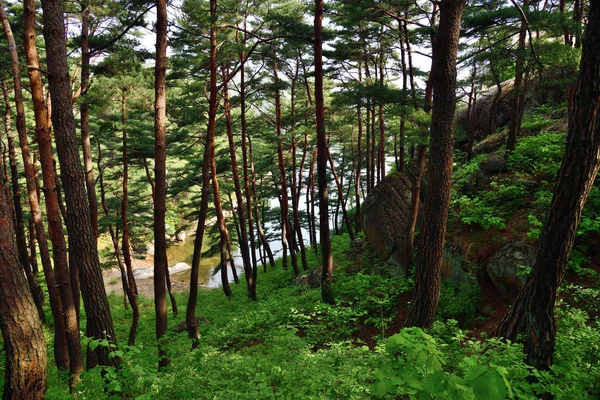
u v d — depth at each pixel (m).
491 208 10.78
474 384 2.30
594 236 8.60
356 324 10.65
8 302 4.32
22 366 4.40
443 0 6.33
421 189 13.69
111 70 12.23
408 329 2.94
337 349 4.98
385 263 13.15
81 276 7.09
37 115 7.50
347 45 15.61
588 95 4.64
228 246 19.95
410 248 11.68
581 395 4.18
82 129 11.51
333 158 31.23
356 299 11.59
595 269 8.12
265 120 21.25
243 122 17.39
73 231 6.99
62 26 6.81
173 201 40.53
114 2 11.15
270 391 4.09
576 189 4.84
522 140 14.14
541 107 17.39
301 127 17.94
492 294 9.28
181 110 14.39
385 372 2.78
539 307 5.21
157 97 7.95
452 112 6.52
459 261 10.26
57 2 6.71
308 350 5.64
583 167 4.78
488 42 14.58
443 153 6.60
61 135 6.81
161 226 8.10
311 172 25.61
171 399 4.48
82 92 11.34
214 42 11.56
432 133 6.69
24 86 13.17
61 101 6.79
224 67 17.50
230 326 9.70
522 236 9.48
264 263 24.84
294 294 14.99
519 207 10.66
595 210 8.77
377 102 10.05
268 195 26.70
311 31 14.55
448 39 6.32
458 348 5.00
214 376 4.86
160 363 7.37
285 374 4.59
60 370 8.79
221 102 18.30
